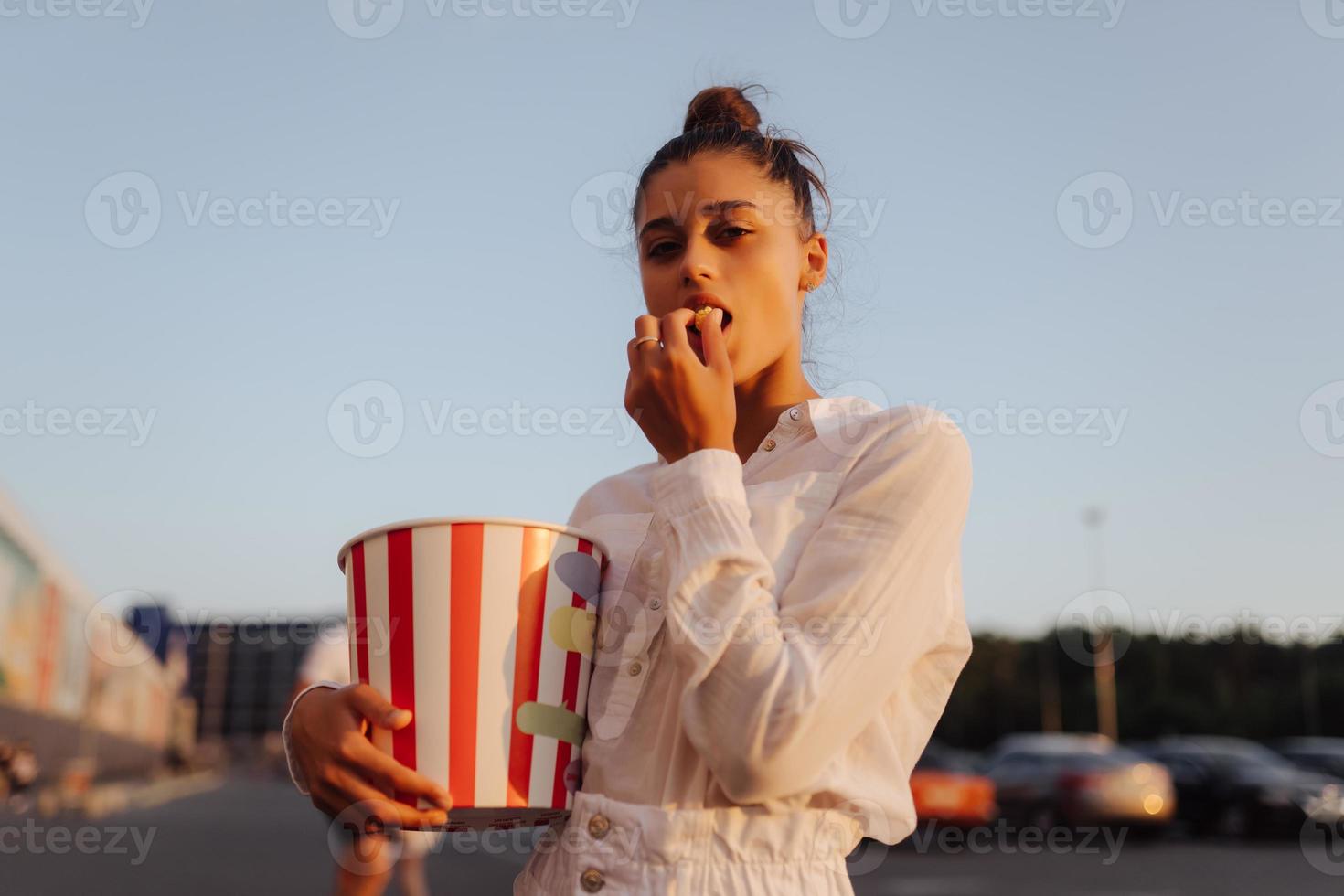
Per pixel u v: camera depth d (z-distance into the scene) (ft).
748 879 3.92
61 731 59.47
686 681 3.87
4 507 45.32
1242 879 29.73
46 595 54.13
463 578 4.16
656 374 4.36
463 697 4.10
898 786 4.17
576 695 4.35
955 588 4.62
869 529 4.15
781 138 5.48
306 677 10.89
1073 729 130.62
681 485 4.15
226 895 23.71
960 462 4.42
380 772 3.99
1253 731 105.91
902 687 4.45
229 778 135.54
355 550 4.37
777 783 3.75
